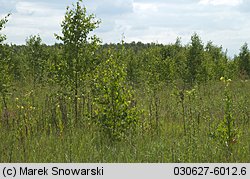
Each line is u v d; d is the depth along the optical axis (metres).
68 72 11.46
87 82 11.28
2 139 8.79
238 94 16.67
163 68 25.53
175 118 12.03
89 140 8.58
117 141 8.91
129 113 9.18
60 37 11.73
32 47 24.44
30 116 10.56
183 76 25.62
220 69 31.12
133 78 25.16
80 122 10.38
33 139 8.81
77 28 11.61
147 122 10.19
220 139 8.15
